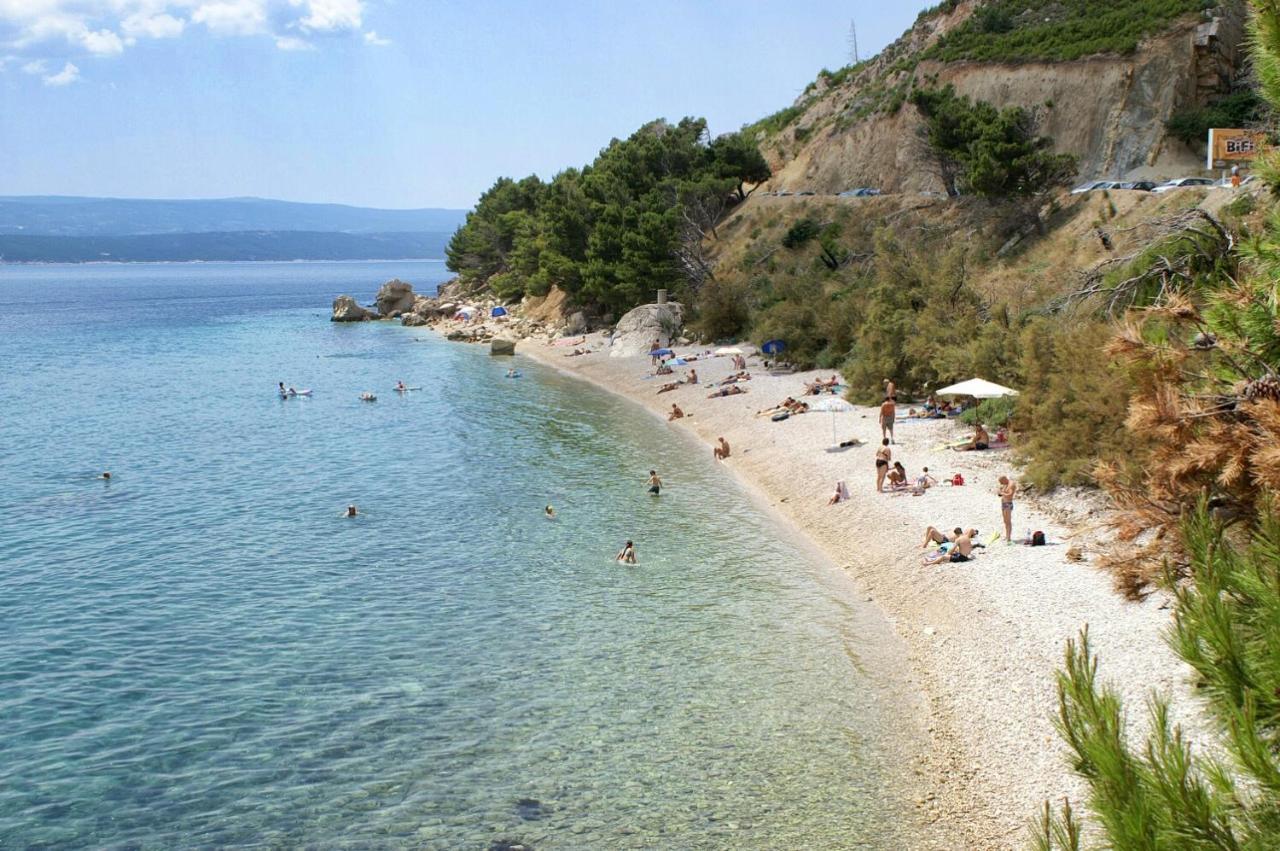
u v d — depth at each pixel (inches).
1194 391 477.1
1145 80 3316.9
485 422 2620.6
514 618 1235.2
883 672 1044.5
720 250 4284.0
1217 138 2475.4
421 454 2228.1
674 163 4849.9
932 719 933.2
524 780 854.5
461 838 770.8
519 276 5413.4
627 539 1558.8
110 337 5364.2
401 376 3587.6
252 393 3213.6
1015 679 961.5
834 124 4707.2
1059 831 317.4
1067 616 1059.9
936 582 1232.8
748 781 841.5
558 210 4547.2
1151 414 459.8
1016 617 1082.1
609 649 1131.9
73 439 2442.2
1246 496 431.5
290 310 7810.0
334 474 2037.4
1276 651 295.0
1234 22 3275.1
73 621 1241.4
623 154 4963.1
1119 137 3302.2
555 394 3112.7
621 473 2005.4
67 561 1483.8
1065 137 3459.6
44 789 848.3
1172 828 273.7
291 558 1491.1
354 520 1692.9
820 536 1535.4
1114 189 2802.7
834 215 3887.8
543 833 774.5
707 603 1268.5
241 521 1695.4
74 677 1075.9
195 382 3491.6
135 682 1062.4
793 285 3125.0
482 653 1128.2
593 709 984.3
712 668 1071.0
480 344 4697.3
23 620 1245.1
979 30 4350.4
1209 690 318.3
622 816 794.8
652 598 1293.1
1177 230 1380.4
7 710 995.9
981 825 758.5
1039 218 2938.0
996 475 1627.7
